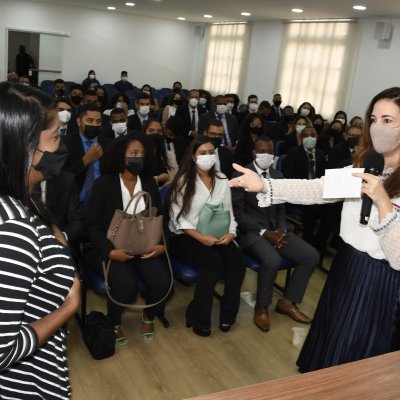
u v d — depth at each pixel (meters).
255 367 2.27
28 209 0.75
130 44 12.34
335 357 1.43
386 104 1.26
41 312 0.79
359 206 1.36
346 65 8.20
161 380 2.10
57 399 0.88
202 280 2.42
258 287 2.66
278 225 2.89
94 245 2.29
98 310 2.66
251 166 3.05
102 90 7.27
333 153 4.42
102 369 2.13
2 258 0.67
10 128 0.70
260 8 8.16
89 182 3.05
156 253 2.33
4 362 0.69
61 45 11.66
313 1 6.76
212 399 0.59
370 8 6.82
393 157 1.31
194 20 11.79
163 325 2.57
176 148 4.09
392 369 0.70
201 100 8.17
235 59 11.06
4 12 10.90
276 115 8.42
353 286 1.39
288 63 9.42
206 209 2.47
